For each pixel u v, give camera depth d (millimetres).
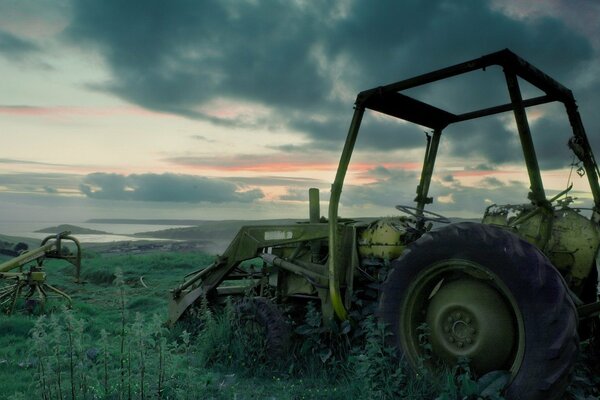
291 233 5168
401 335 3490
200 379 3762
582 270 3535
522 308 2969
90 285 11359
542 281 2930
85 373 3141
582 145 4102
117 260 15250
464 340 3248
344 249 4527
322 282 4602
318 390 3660
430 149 5031
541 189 3285
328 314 4496
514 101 3234
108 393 3174
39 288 7215
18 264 7215
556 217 3662
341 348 4180
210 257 15922
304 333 4340
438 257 3381
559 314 2857
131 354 3453
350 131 4105
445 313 3342
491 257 3123
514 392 2900
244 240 5594
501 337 3121
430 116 4789
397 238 4375
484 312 3184
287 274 5250
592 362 3695
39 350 2945
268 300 4664
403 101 4340
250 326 4586
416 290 3494
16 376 3939
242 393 3678
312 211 5215
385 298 3590
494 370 3143
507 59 3193
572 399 3205
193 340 5402
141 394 2992
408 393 3230
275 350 4332
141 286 10805
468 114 4766
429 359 3387
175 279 11742
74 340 3109
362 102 4098
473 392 2906
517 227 3564
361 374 3367
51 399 2990
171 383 3297
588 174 4105
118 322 6422
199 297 5855
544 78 3643
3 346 5152
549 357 2830
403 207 4562
